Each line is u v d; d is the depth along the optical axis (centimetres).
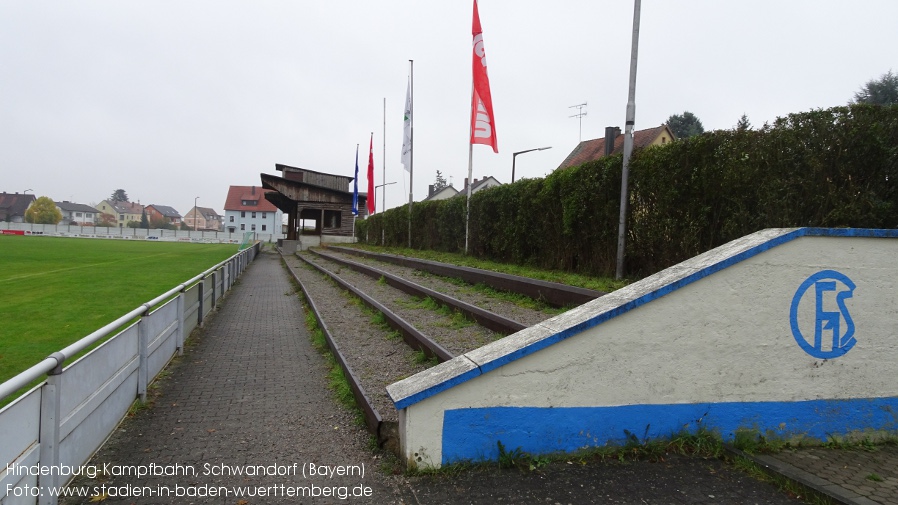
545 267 1236
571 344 392
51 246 4009
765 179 708
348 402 546
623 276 915
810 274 424
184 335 839
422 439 378
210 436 462
